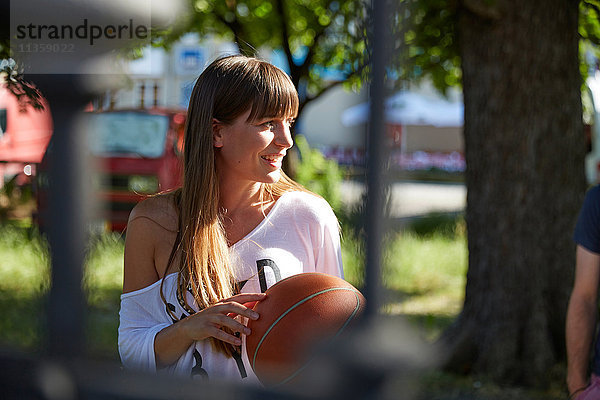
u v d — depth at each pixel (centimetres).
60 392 86
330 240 208
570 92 461
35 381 87
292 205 206
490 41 460
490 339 473
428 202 1427
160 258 196
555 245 468
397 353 77
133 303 197
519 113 459
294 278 174
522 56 454
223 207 202
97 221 91
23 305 576
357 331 78
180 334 178
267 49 1023
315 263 208
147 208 201
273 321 164
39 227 112
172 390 86
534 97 456
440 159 2138
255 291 195
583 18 537
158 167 834
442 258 881
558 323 472
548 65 454
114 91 82
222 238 193
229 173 200
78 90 76
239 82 188
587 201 229
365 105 72
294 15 961
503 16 452
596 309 233
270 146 192
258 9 928
